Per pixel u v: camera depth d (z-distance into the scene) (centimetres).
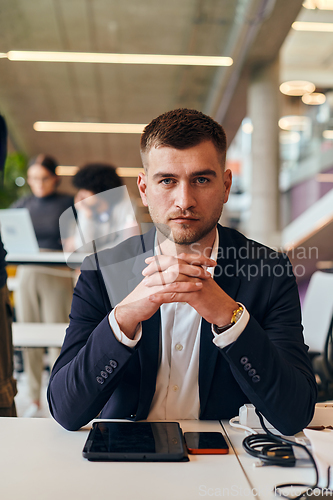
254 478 63
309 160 696
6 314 124
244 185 1014
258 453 69
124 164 1288
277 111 658
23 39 604
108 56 654
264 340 77
